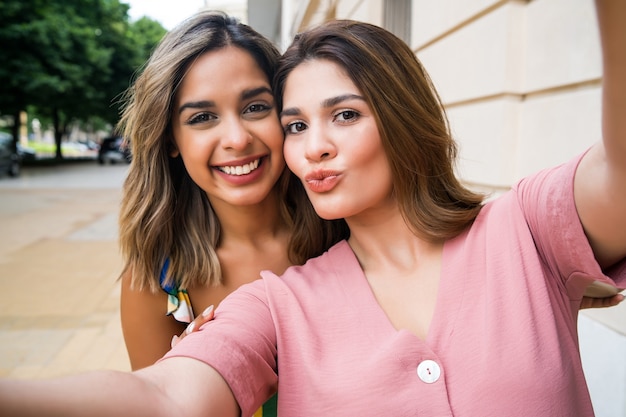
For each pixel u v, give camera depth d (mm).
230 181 562
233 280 639
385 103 426
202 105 543
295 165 451
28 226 3459
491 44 1139
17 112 9023
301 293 425
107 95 10883
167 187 597
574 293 406
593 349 881
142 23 14070
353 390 363
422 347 371
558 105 980
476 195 479
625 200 329
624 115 296
